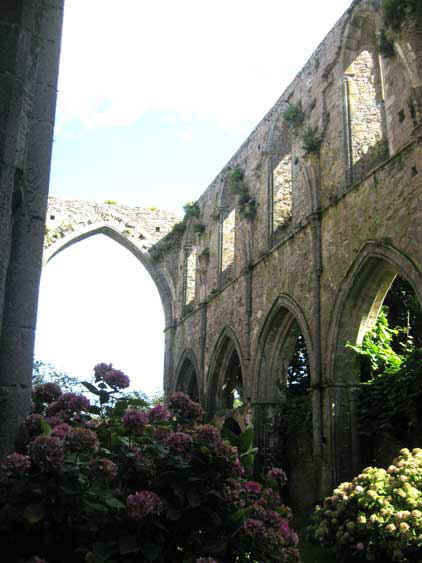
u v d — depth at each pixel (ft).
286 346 64.28
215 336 80.02
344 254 49.34
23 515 13.65
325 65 57.52
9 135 17.38
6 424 18.56
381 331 50.11
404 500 29.30
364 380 49.85
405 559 27.40
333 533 32.12
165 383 99.96
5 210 17.07
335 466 46.50
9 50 17.94
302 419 57.21
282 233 64.34
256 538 15.03
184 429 17.28
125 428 16.33
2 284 17.01
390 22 44.42
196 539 15.10
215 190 89.61
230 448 15.71
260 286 66.90
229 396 79.66
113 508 14.73
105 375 18.24
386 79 46.73
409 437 42.75
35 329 19.93
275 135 70.13
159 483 15.39
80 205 111.04
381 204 45.09
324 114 56.59
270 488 17.89
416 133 41.34
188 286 99.09
